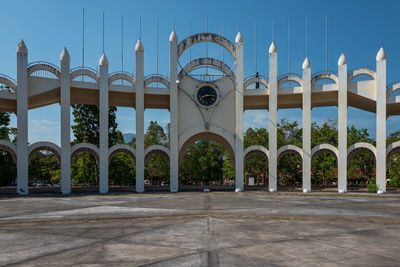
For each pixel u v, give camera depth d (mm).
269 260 8461
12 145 29984
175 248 9641
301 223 13828
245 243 10227
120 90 32938
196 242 10359
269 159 32406
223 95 35031
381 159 30266
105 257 8766
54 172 47562
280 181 50406
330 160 43281
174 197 26203
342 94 31562
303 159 31906
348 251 9359
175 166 32719
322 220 14617
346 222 14117
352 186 34906
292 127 46250
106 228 12734
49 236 11375
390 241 10609
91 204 21031
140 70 32781
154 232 11914
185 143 35875
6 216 15922
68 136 30562
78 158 46875
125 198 25438
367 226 13203
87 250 9492
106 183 31094
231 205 20047
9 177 43469
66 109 30672
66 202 22516
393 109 33781
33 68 30547
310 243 10258
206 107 34656
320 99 34594
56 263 8281
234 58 35094
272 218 15062
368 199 24641
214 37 34906
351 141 43625
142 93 32719
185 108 34594
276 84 33094
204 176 56938
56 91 31938
